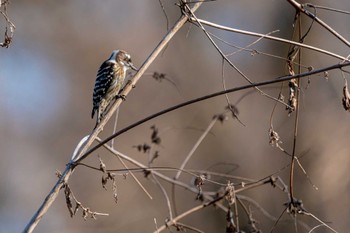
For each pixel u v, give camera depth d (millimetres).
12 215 23469
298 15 7590
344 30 17422
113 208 19812
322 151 15766
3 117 23969
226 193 8008
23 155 24172
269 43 18172
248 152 18078
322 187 15516
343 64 6742
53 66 24828
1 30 23703
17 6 24172
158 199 18656
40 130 24500
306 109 16078
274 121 16516
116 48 24469
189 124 19562
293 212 7848
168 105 20859
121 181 19641
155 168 7574
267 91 17234
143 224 18938
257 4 20719
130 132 21219
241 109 18438
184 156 19188
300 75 6734
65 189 7262
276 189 15352
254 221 8422
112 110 7992
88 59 24766
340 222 15234
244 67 18859
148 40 24297
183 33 21359
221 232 17125
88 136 7891
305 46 7289
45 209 7238
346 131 15883
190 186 9266
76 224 19969
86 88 24781
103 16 24766
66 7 24719
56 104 24703
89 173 21125
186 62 21094
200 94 20719
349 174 15594
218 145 18797
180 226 8438
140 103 21391
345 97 7137
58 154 24484
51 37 24734
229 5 21891
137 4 24484
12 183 23844
